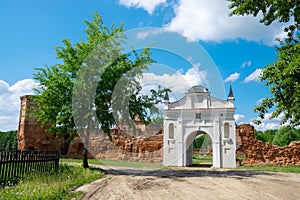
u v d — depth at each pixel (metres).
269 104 7.24
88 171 10.12
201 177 10.48
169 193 6.50
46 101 12.43
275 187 8.23
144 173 9.44
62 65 12.35
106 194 6.18
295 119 7.54
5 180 6.73
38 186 6.19
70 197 5.71
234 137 19.34
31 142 26.61
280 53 6.87
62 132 12.45
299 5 6.84
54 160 9.98
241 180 10.00
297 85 6.21
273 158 20.77
